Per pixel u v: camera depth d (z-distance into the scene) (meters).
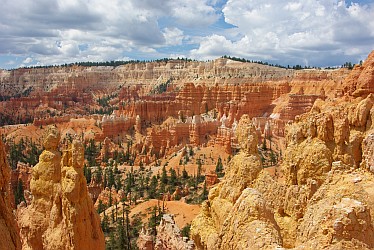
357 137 36.97
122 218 79.12
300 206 29.66
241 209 21.80
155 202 86.12
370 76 56.28
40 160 31.33
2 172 18.92
